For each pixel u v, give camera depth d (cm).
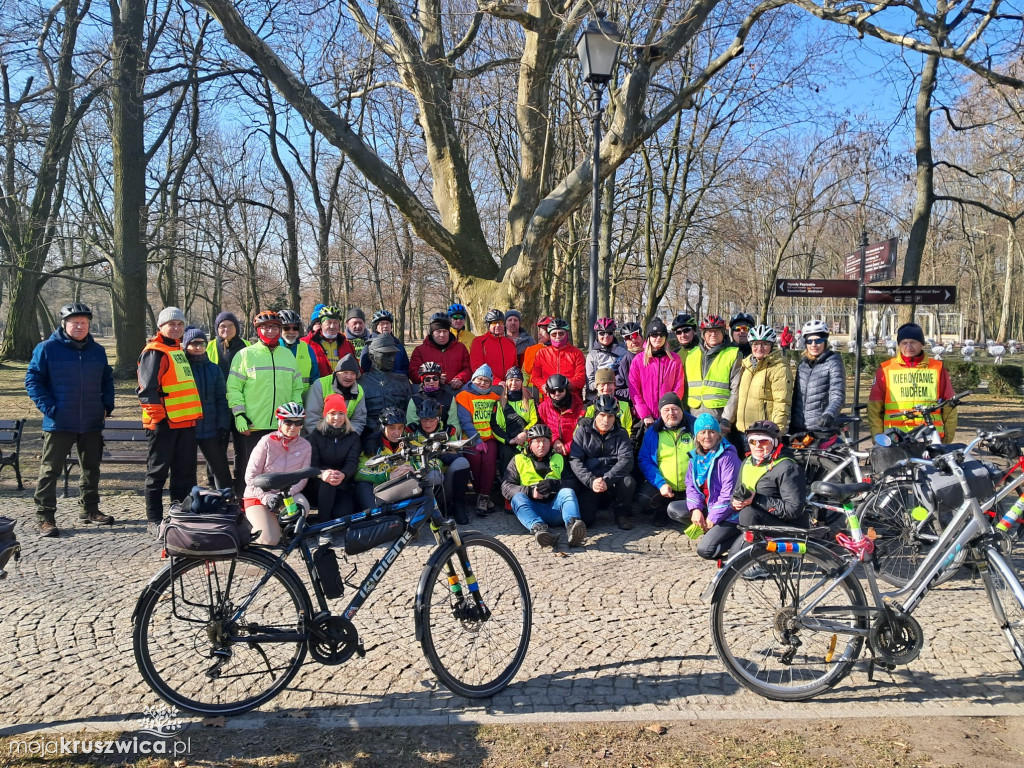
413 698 346
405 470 365
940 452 388
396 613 450
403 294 2947
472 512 712
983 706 333
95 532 629
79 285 3584
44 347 621
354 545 345
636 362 732
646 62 890
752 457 541
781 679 346
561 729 316
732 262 2984
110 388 656
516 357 850
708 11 885
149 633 330
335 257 2681
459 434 695
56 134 1875
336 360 766
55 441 623
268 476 338
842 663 344
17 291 2433
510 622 369
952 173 2908
